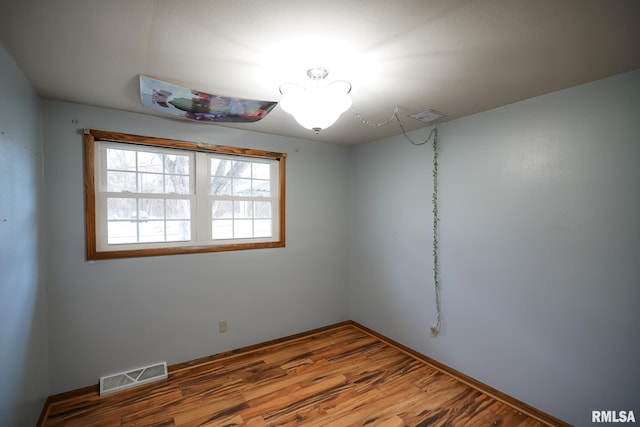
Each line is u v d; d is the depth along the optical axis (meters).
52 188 2.07
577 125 1.83
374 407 2.07
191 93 1.92
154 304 2.44
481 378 2.31
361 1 1.08
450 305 2.56
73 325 2.14
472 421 1.95
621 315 1.68
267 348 2.98
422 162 2.80
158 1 1.08
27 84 1.74
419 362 2.73
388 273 3.17
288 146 3.15
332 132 2.97
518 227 2.11
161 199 2.50
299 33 1.29
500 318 2.21
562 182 1.90
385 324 3.19
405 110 2.28
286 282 3.16
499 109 2.21
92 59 1.52
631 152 1.64
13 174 1.50
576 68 1.61
